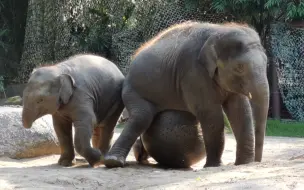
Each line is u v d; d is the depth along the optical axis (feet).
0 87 58.65
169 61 27.12
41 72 26.68
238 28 25.88
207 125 26.14
